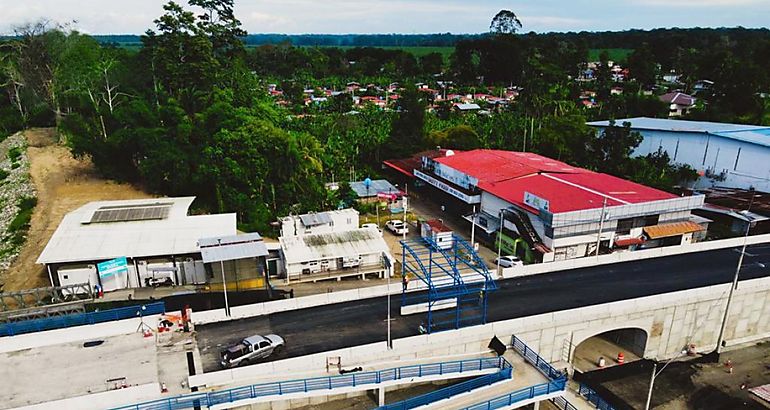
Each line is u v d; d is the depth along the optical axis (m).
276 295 53.50
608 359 49.38
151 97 100.75
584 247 63.72
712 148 91.31
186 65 87.94
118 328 42.38
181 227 59.78
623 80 190.25
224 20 102.75
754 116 129.75
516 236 66.06
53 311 45.41
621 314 46.38
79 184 84.50
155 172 75.75
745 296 51.22
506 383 38.28
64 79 99.12
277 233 71.31
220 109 77.69
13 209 77.75
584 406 42.12
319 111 147.62
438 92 194.62
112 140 83.06
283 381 36.22
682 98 152.62
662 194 69.94
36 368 37.56
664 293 49.00
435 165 89.44
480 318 44.97
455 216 82.69
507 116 130.50
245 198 73.38
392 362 39.47
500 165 84.44
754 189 83.75
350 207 82.50
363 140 109.94
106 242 55.94
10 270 60.22
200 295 52.66
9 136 125.00
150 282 56.09
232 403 34.06
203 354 39.50
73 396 34.25
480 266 45.06
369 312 45.97
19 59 113.31
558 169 83.12
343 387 36.22
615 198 67.50
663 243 67.38
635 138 98.00
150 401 33.16
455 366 39.03
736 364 49.31
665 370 47.84
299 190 79.06
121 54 113.94
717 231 72.94
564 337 45.41
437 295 41.50
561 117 109.50
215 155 72.44
